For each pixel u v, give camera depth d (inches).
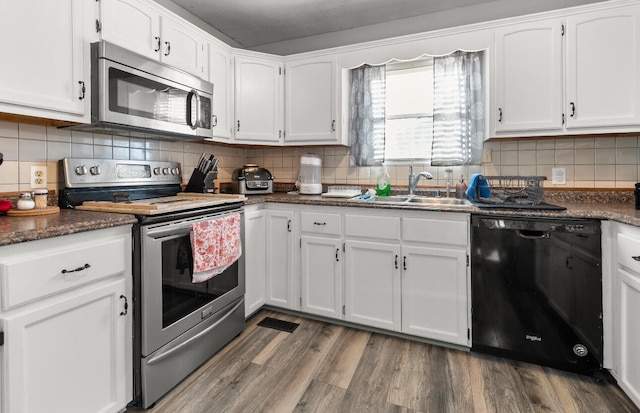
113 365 53.9
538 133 81.6
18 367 41.1
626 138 85.2
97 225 49.8
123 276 55.7
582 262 65.1
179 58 81.4
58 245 45.8
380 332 85.4
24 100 52.7
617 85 74.2
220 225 72.9
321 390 62.8
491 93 85.5
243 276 85.0
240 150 125.8
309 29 115.6
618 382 61.0
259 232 94.0
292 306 93.6
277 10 103.2
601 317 64.2
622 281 59.2
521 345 70.3
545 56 80.0
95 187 72.1
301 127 107.8
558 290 67.1
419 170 106.3
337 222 87.1
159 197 86.9
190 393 62.0
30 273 41.9
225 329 78.0
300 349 77.5
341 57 102.3
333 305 88.6
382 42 96.4
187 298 66.7
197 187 93.3
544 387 63.1
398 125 111.3
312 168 115.2
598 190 86.8
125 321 55.9
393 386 63.9
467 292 74.4
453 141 98.7
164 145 92.7
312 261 90.7
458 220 74.4
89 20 61.9
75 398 48.3
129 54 66.1
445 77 99.3
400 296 80.7
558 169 90.9
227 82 99.3
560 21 78.4
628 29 73.2
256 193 111.0
